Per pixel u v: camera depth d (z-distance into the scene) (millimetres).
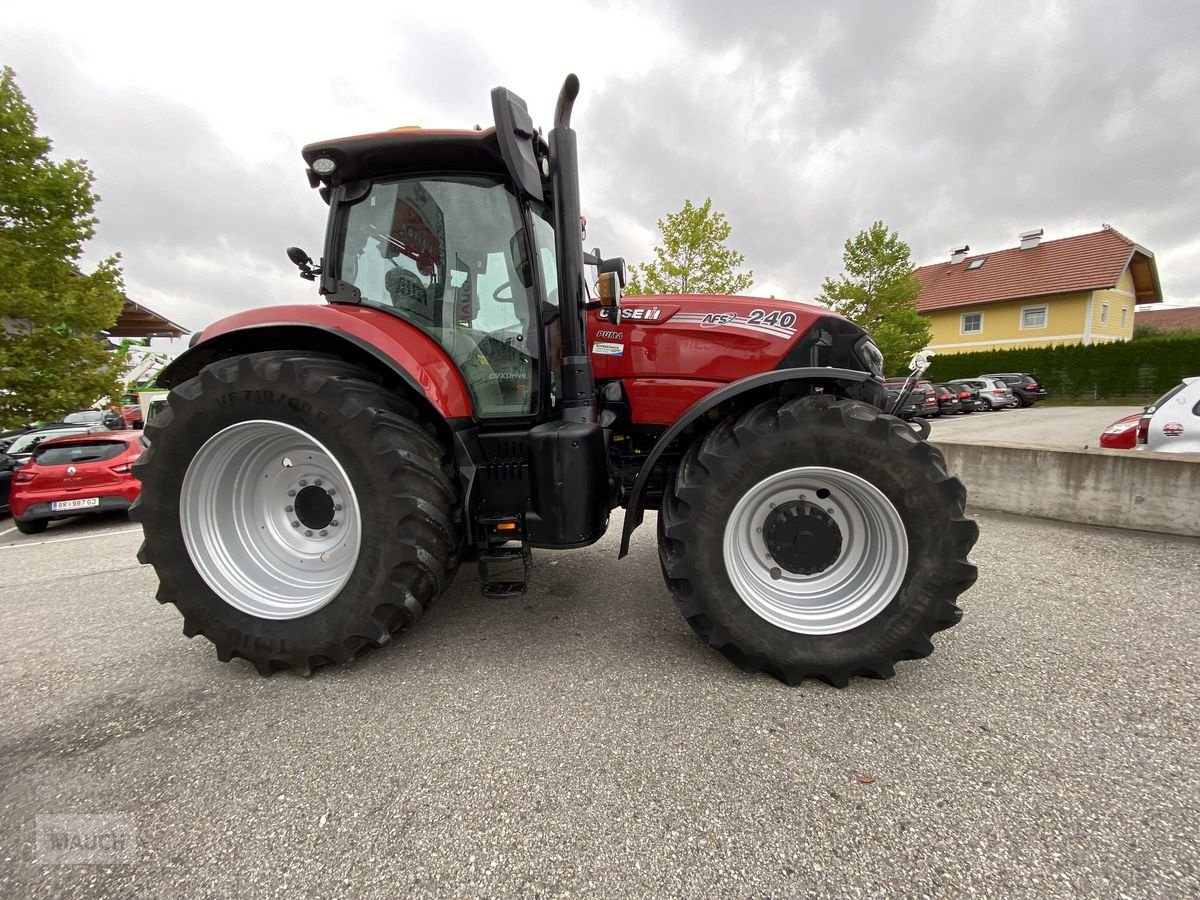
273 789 1533
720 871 1241
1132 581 2963
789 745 1665
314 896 1208
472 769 1589
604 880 1226
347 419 1994
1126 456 3914
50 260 9203
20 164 9008
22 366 9102
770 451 1984
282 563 2287
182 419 2092
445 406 2318
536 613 2699
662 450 2154
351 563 2158
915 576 1938
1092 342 24844
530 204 2480
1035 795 1450
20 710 1968
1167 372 19672
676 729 1753
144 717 1902
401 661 2244
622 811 1420
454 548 2172
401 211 2473
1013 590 2855
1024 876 1216
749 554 2164
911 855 1275
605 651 2295
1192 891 1173
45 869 1298
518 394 2467
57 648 2494
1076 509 4141
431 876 1249
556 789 1501
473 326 2469
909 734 1711
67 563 4273
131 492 6160
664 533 2109
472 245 2457
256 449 2215
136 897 1219
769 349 2539
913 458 1924
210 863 1301
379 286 2494
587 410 2295
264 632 2119
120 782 1581
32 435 9445
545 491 2180
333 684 2084
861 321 19109
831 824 1366
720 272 13297
